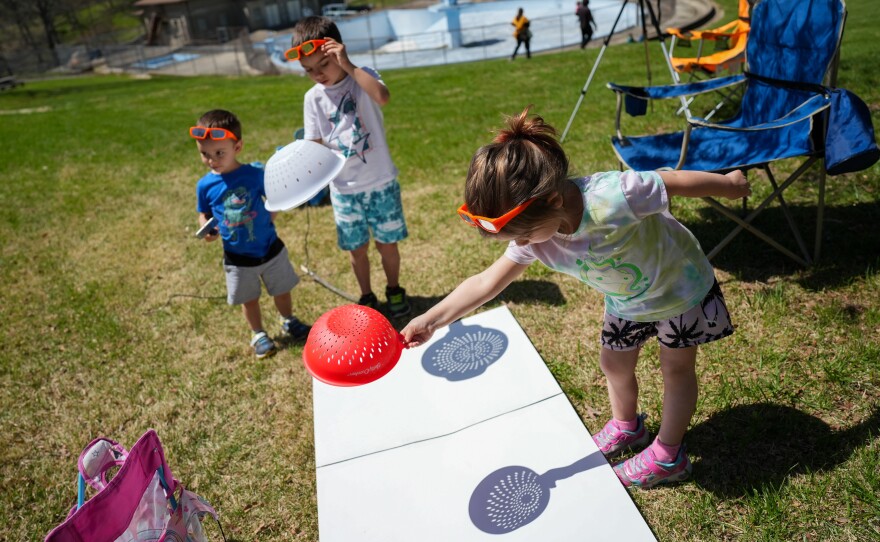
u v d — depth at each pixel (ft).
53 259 15.81
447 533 7.12
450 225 14.44
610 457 7.83
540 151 5.08
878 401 7.64
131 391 10.39
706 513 6.82
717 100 20.31
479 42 84.02
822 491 6.71
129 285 13.99
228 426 9.33
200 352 11.23
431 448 8.23
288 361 10.62
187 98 47.93
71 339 12.12
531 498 7.30
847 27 35.19
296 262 14.03
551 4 101.55
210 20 141.90
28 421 9.97
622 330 6.82
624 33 69.46
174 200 19.29
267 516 7.78
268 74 84.94
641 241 5.78
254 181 10.36
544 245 5.92
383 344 6.10
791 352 8.71
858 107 9.10
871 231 10.90
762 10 11.71
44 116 45.37
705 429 7.82
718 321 6.37
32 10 161.17
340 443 8.57
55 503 8.34
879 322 8.86
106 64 124.88
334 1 153.79
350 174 10.55
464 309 6.45
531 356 9.52
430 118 25.88
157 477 5.99
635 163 11.74
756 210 10.23
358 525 7.38
